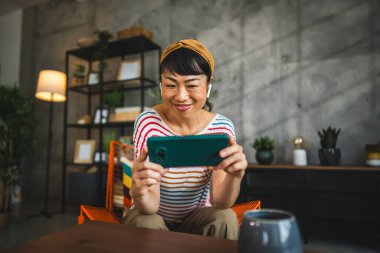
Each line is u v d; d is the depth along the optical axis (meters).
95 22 3.76
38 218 2.72
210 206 0.94
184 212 0.96
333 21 2.51
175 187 0.90
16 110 2.75
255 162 2.73
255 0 2.85
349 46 2.44
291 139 2.60
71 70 3.84
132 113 2.94
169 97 0.78
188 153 0.58
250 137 2.78
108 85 3.47
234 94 2.88
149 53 3.35
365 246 1.97
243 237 0.36
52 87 2.80
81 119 3.35
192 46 0.75
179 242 0.57
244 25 2.89
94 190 2.89
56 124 3.84
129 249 0.53
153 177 0.58
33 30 4.17
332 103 2.47
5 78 4.27
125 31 3.05
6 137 2.62
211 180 0.90
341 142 2.42
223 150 0.57
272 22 2.76
